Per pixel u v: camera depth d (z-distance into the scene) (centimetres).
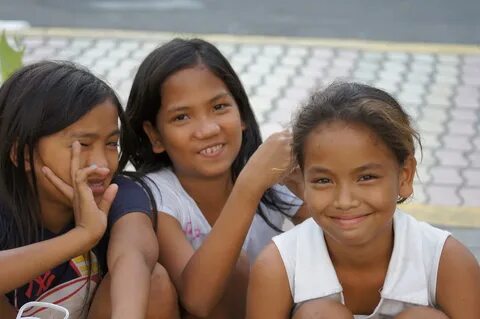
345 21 1110
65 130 302
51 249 293
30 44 964
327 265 307
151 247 317
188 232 350
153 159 363
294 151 302
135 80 352
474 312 302
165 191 348
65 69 314
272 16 1135
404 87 835
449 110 771
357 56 943
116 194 328
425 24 1096
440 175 628
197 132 341
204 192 359
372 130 285
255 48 968
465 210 577
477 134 714
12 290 306
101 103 307
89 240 297
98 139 308
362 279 309
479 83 853
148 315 312
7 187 312
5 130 308
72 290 323
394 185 293
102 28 1050
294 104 771
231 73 353
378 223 292
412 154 297
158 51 349
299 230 318
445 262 304
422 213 571
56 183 303
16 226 313
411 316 292
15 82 312
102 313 311
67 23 1072
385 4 1209
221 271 316
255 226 367
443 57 944
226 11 1159
